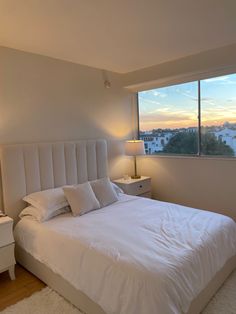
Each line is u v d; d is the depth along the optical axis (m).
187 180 3.82
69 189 2.77
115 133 4.13
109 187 3.15
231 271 2.35
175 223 2.30
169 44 2.78
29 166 2.85
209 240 2.00
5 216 2.46
